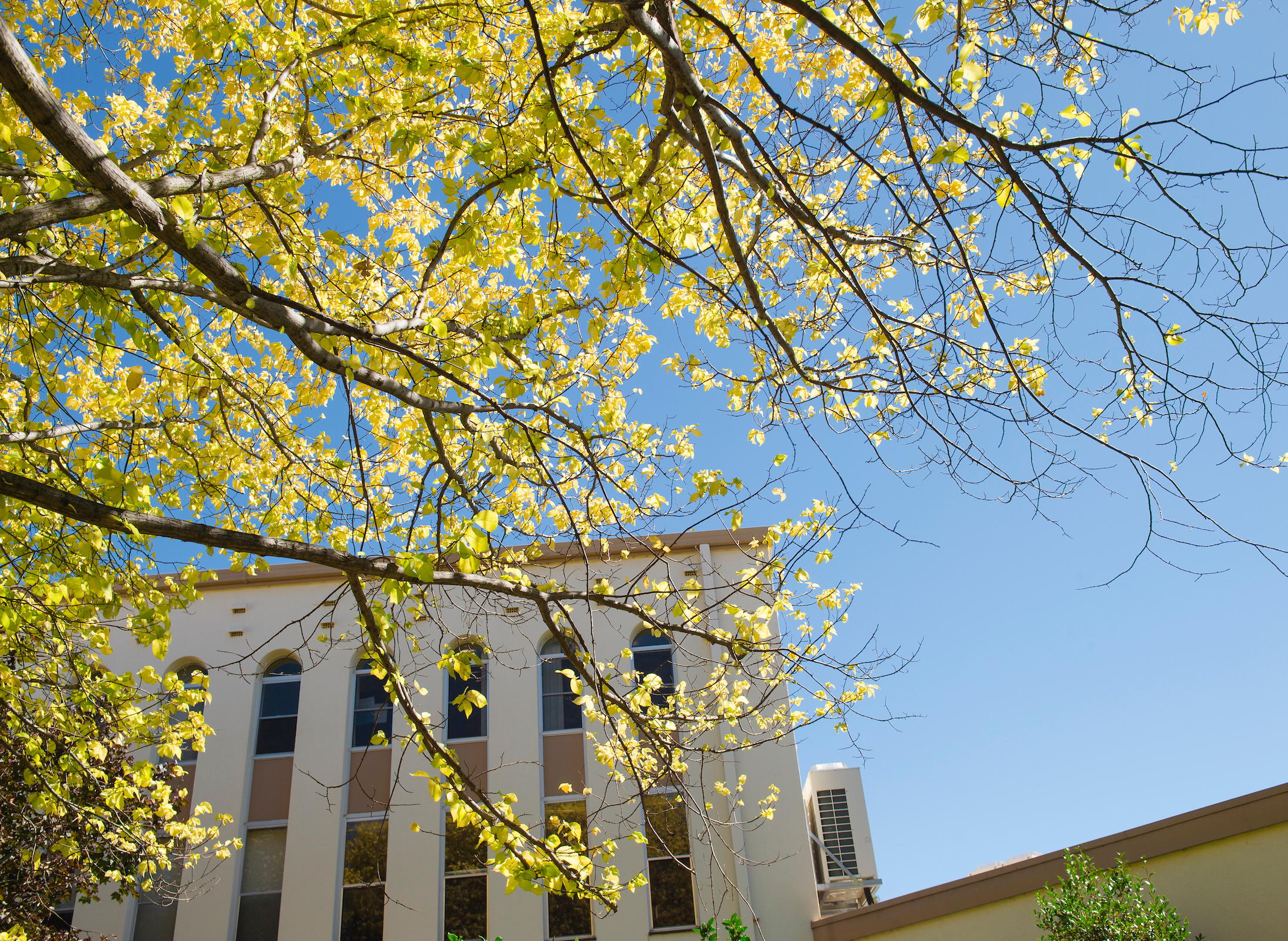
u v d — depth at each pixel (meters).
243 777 13.84
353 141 7.10
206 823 13.50
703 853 12.84
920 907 11.12
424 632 14.48
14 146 4.02
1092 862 9.86
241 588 15.16
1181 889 9.52
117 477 5.01
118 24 7.57
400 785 13.69
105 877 10.01
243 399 6.46
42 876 9.24
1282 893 9.02
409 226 8.18
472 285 7.54
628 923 12.55
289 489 6.93
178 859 13.23
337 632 14.77
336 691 14.40
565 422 4.91
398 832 13.34
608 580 5.82
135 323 4.77
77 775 7.22
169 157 5.51
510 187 4.77
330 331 4.81
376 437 7.39
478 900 13.06
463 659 6.17
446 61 5.48
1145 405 4.98
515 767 13.67
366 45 5.39
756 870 12.63
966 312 6.15
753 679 6.19
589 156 5.40
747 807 12.98
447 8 5.70
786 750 13.34
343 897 13.05
